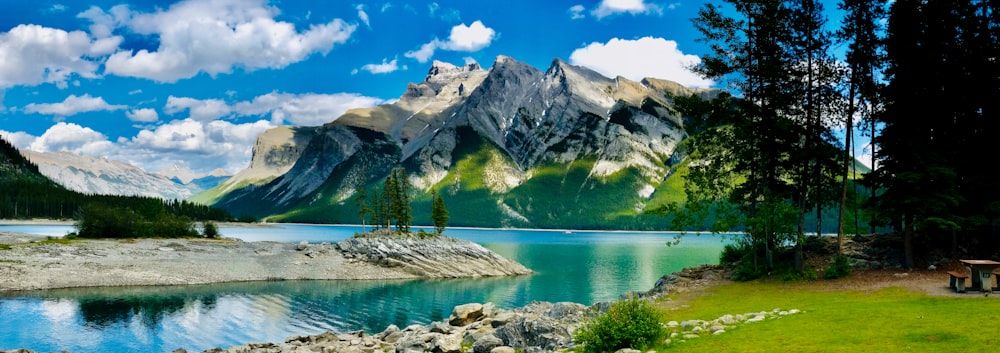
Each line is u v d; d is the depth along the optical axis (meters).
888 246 43.06
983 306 25.22
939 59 41.88
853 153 48.81
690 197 46.66
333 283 86.50
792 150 44.06
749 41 43.09
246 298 69.38
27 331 49.00
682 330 26.20
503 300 73.06
